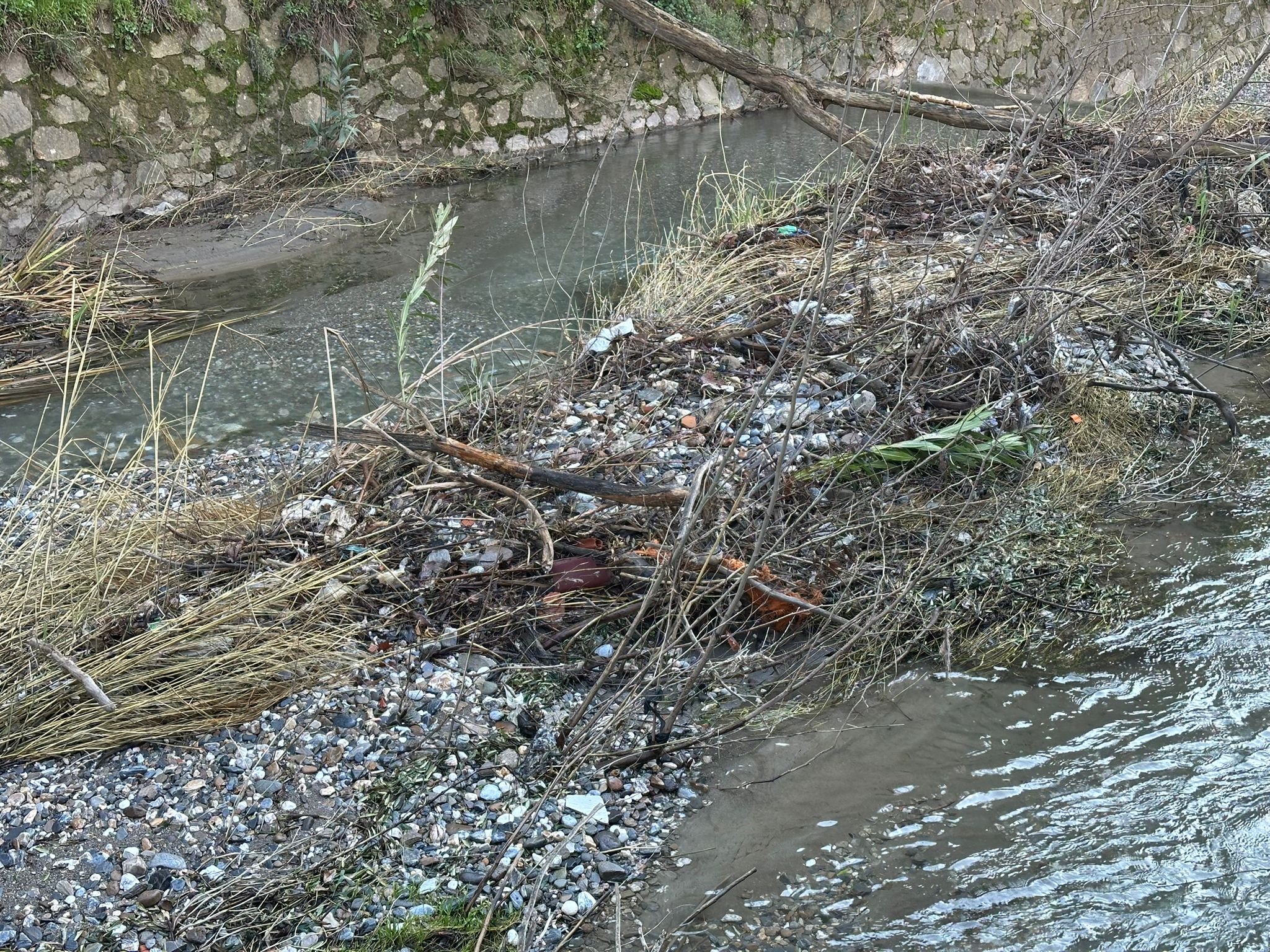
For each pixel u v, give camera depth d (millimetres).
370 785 2793
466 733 2955
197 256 6617
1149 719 3092
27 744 2854
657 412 4352
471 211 7535
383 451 3881
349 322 5664
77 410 4742
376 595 3383
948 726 3090
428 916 2455
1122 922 2457
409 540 3572
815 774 2924
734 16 10539
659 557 3215
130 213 7047
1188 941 2404
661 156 8992
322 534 3564
